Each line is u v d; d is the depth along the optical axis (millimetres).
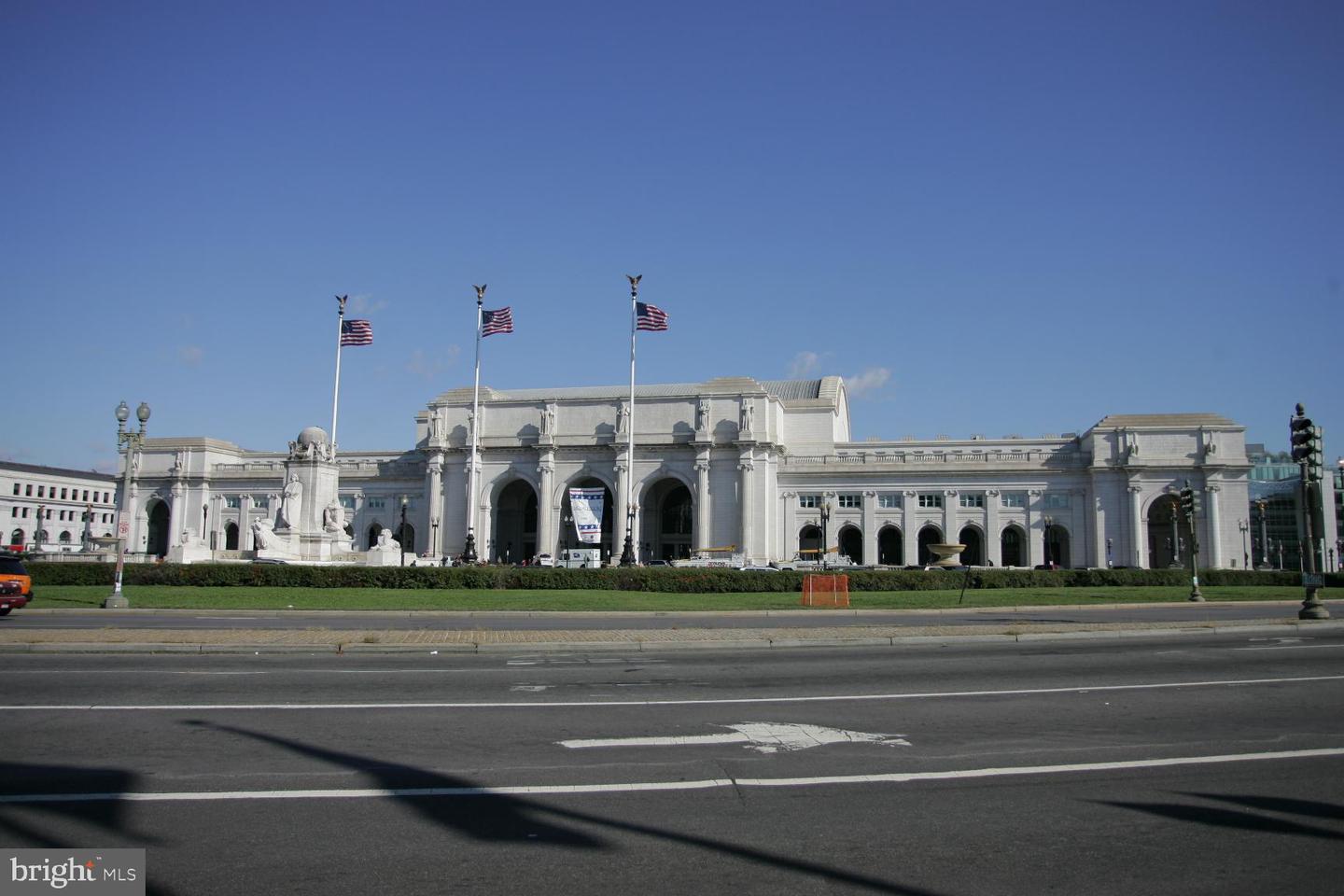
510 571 51844
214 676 17844
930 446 121250
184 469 129250
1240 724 13555
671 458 112812
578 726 13164
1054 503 109438
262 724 13188
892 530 117750
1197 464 105250
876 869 7766
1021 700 15461
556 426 116500
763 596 46906
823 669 19391
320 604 38562
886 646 24562
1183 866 7871
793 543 114750
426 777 10453
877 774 10695
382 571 50375
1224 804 9617
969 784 10297
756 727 13148
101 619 32656
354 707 14484
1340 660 21094
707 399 112188
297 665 19625
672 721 13523
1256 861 7988
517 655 21844
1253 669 19453
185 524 128250
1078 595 47344
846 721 13664
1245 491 105000
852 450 122625
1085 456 109500
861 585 53438
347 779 10320
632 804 9500
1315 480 33000
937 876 7617
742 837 8523
